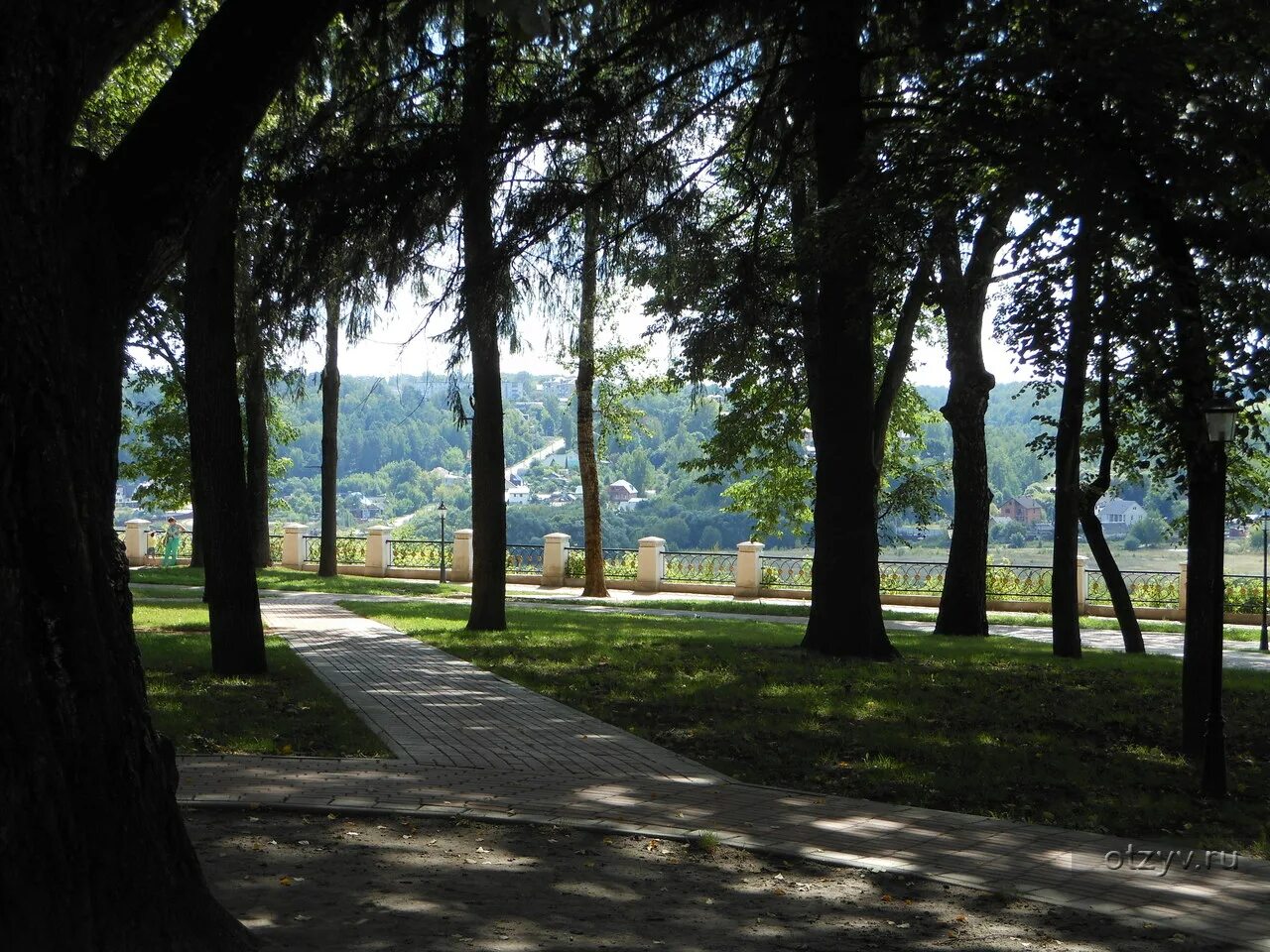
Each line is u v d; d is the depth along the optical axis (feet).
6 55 12.23
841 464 54.95
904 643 65.51
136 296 14.78
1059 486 60.90
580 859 20.92
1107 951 16.94
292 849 20.76
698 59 49.26
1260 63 37.19
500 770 29.12
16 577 12.30
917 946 16.79
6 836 12.07
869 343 54.90
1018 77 37.58
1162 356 33.81
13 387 12.34
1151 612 102.94
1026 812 26.50
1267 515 81.25
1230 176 36.17
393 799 25.05
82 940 12.49
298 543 139.33
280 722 34.76
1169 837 24.85
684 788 27.43
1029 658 57.26
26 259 12.50
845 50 48.88
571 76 47.06
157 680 42.09
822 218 47.85
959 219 46.03
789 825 23.98
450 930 16.51
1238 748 35.65
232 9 15.23
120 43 14.61
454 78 46.55
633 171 49.01
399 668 48.34
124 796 13.16
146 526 144.25
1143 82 34.68
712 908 18.26
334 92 47.37
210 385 44.86
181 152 14.78
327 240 45.06
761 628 74.33
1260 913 19.12
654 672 47.91
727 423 97.76
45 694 12.46
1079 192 36.19
